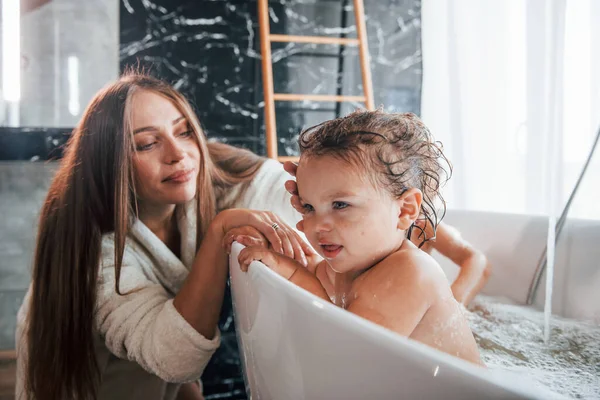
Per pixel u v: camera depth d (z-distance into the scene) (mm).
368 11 2193
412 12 2254
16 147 1707
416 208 891
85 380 1166
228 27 1960
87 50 1782
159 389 1291
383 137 861
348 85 2154
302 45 2086
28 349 1208
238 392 1911
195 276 1082
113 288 1127
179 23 1895
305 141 914
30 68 1724
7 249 1703
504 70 1851
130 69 1833
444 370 453
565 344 1131
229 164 1487
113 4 1809
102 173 1211
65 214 1205
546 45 1634
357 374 539
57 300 1175
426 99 2229
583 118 1519
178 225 1354
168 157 1262
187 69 1908
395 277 790
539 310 1310
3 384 1532
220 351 1887
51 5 1740
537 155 1660
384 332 521
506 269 1395
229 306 1887
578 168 1535
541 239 1345
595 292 1190
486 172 1914
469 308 1353
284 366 668
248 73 1994
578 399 876
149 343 1048
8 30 1693
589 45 1496
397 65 2238
